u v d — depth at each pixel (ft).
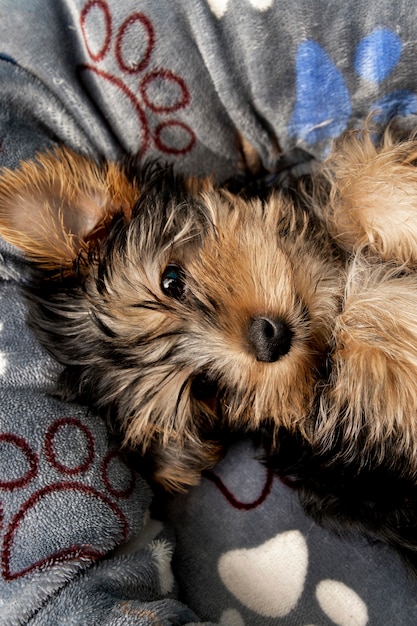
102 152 1.31
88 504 1.18
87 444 1.22
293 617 1.24
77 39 1.27
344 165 1.22
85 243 1.21
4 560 1.13
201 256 1.14
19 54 1.26
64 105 1.30
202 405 1.24
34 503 1.16
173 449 1.27
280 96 1.24
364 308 1.18
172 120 1.29
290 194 1.27
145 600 1.18
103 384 1.21
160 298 1.15
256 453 1.34
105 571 1.17
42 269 1.24
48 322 1.23
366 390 1.18
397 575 1.23
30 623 1.12
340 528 1.24
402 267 1.20
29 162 1.20
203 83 1.26
